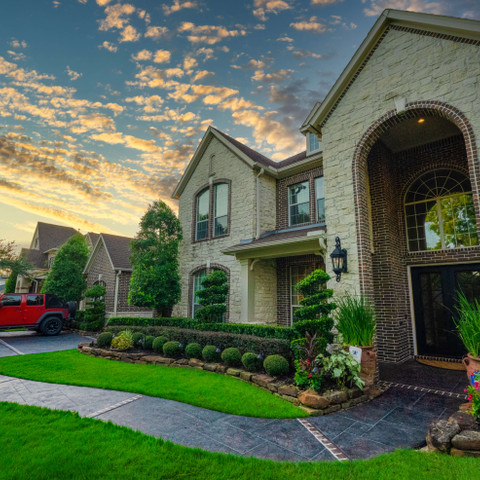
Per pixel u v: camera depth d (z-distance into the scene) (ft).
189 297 42.39
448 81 19.72
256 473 9.10
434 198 28.02
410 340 27.45
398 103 21.58
